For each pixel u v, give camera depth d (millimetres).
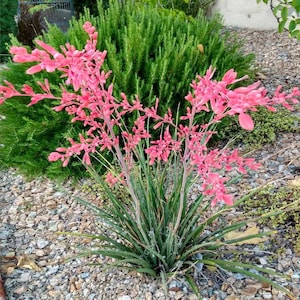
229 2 6047
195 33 3287
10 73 3029
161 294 1907
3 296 2008
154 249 1849
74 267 2191
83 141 1655
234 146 2990
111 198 2018
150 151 1783
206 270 2008
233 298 1872
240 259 2062
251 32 5738
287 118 3113
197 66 3037
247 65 3457
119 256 1970
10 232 2514
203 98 1316
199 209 2396
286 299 1849
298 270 1989
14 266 2242
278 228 2234
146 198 1950
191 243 1996
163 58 2789
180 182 1970
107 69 2725
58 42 3045
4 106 2953
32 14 6641
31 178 2998
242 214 2348
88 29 1436
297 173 2652
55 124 2824
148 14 3381
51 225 2539
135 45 2848
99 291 2008
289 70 4234
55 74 2873
